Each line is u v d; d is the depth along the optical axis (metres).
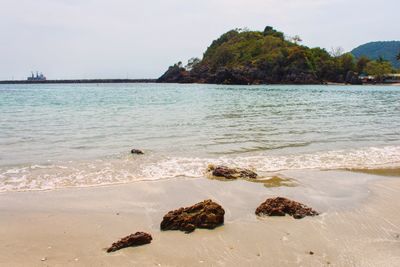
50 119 27.78
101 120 27.11
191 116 30.03
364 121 27.50
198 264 6.59
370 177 12.56
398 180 12.23
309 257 6.87
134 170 12.95
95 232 7.98
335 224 8.45
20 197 10.19
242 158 14.95
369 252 7.08
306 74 143.25
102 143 17.92
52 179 11.87
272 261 6.70
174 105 42.50
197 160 14.49
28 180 11.74
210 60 189.50
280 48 157.50
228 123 25.53
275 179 12.10
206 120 27.22
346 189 11.16
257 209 9.13
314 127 23.89
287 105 42.94
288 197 10.33
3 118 28.33
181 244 7.36
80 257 6.85
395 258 6.84
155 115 30.77
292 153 15.98
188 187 11.12
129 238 7.32
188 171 12.88
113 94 74.62
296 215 8.83
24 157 14.87
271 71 144.62
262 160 14.69
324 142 18.61
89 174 12.44
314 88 105.94
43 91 94.50
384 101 52.22
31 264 6.57
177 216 8.30
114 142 18.19
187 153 15.74
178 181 11.70
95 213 9.06
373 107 41.06
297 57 147.12
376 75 159.25
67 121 26.45
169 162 14.09
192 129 22.56
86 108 38.16
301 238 7.68
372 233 7.97
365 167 13.89
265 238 7.66
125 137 19.62
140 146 17.19
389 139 19.69
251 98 57.75
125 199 10.06
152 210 9.28
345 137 20.17
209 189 10.95
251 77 143.62
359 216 8.96
